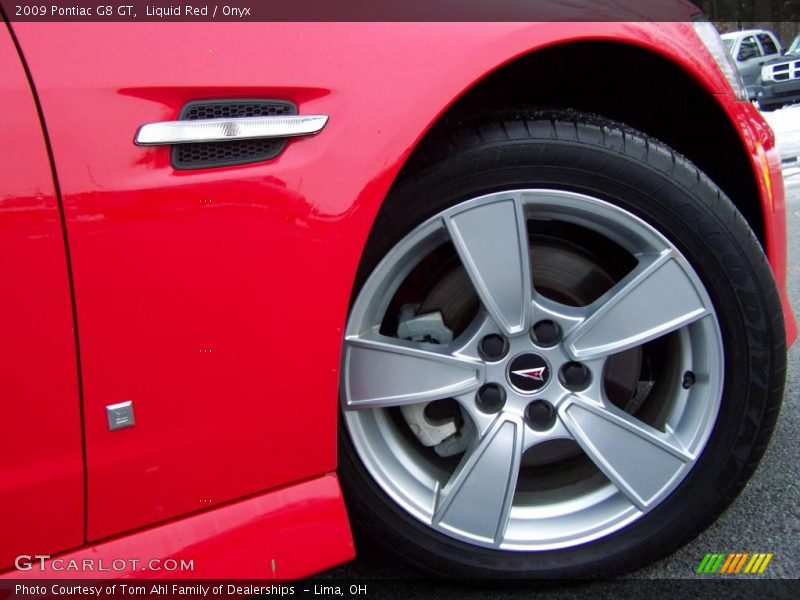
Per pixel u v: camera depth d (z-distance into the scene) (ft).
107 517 4.18
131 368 4.00
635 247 5.02
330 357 4.45
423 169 4.66
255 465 4.49
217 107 4.01
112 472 4.11
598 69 5.36
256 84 4.04
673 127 5.74
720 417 5.17
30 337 3.75
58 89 3.71
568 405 5.18
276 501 4.61
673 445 5.21
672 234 4.87
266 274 4.17
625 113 5.75
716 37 5.40
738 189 5.81
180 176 3.94
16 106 3.63
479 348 5.05
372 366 4.93
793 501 6.30
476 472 5.17
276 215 4.13
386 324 5.52
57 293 3.76
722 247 4.88
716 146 5.69
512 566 5.34
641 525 5.35
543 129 4.68
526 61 5.23
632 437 5.20
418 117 4.30
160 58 3.89
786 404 7.85
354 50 4.24
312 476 4.71
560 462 5.73
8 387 3.76
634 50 5.07
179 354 4.09
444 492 5.24
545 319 5.04
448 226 4.73
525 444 5.18
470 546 5.31
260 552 4.55
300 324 4.31
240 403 4.31
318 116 4.16
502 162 4.66
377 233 4.67
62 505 4.04
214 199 4.00
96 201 3.77
